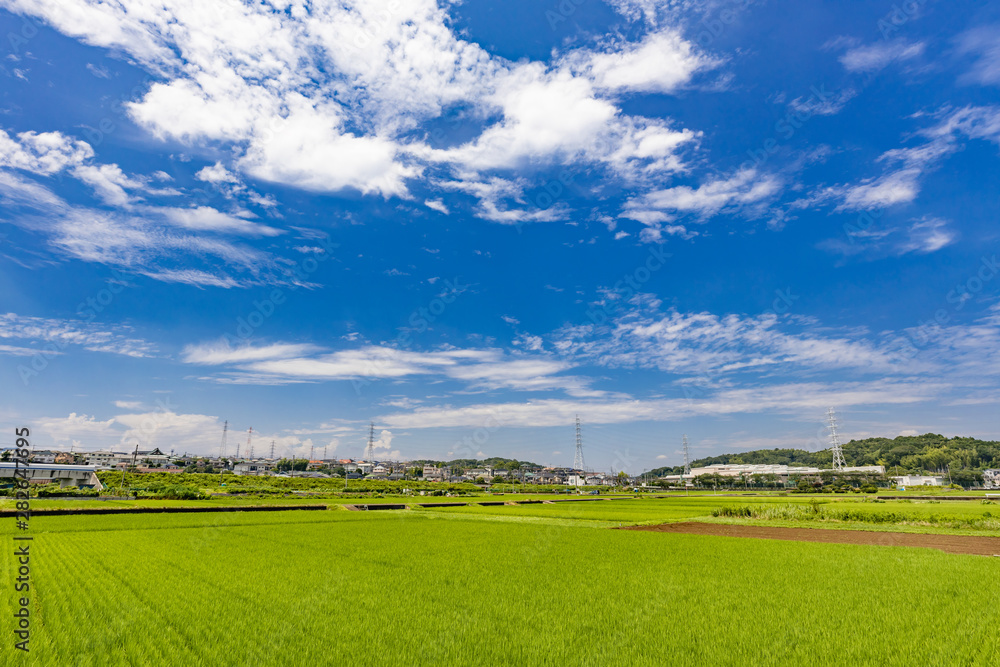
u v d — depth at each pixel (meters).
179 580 18.52
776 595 17.39
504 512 64.56
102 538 30.61
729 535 38.16
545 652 11.52
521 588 18.27
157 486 80.31
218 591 16.97
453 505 78.44
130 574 19.39
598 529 42.31
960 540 35.50
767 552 28.41
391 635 12.62
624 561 24.75
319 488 117.19
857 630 13.30
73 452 137.12
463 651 11.54
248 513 53.69
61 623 13.11
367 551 27.20
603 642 12.30
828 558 26.09
